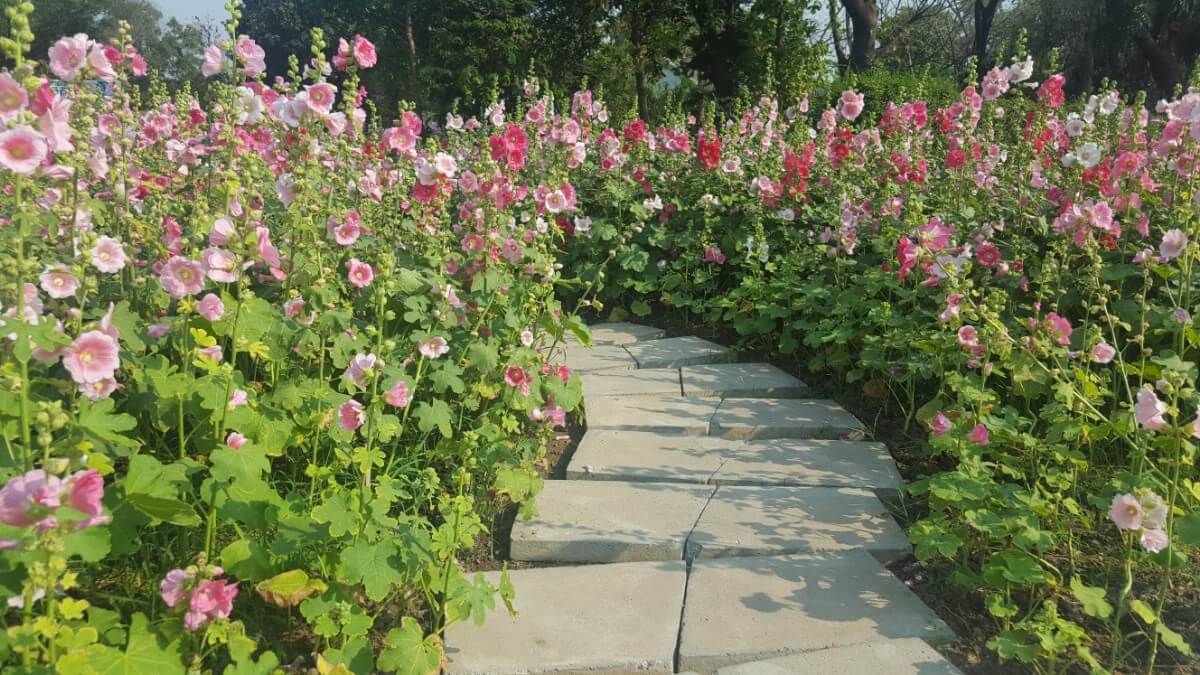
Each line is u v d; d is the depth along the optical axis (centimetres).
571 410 432
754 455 399
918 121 651
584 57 2545
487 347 366
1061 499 301
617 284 643
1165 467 306
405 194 490
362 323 369
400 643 233
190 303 266
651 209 654
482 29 2481
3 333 200
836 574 296
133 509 221
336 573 247
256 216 269
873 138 638
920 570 301
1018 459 318
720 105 2191
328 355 361
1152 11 2322
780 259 581
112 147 369
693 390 482
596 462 388
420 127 431
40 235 312
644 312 631
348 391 331
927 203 571
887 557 310
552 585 294
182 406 262
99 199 398
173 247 336
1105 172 460
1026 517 273
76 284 238
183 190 453
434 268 394
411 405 361
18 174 213
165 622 209
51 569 170
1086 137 521
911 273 461
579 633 264
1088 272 383
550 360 521
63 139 224
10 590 184
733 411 448
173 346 290
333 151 430
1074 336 404
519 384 368
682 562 308
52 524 169
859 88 1373
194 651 219
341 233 350
